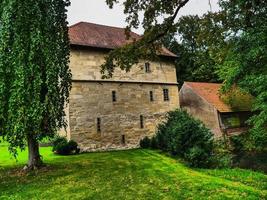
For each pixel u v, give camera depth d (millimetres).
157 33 13617
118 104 29125
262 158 22016
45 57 15953
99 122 27625
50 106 15820
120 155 23219
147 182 13844
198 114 35344
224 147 26312
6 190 13086
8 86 15445
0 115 15336
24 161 20531
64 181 14312
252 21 13062
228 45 15008
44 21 16359
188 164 18016
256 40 13695
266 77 15844
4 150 26859
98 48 28344
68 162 19609
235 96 33375
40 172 16312
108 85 28672
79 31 29891
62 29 17766
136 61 14242
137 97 30688
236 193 11719
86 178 14852
